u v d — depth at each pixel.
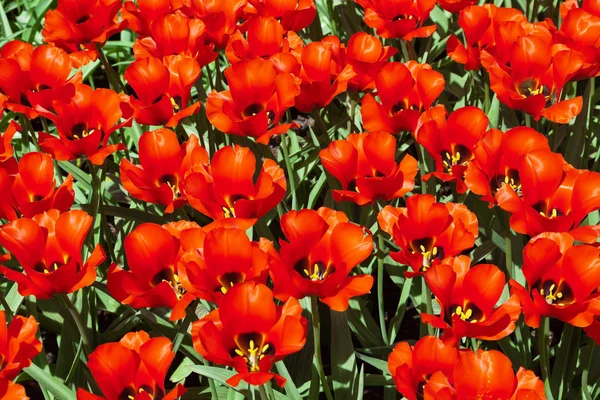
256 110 1.81
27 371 1.75
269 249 1.58
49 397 1.81
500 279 1.55
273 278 1.54
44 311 1.92
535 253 1.54
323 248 1.60
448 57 2.29
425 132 1.71
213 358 1.48
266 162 1.68
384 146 1.70
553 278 1.58
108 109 1.82
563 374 1.75
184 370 1.83
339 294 1.57
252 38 1.91
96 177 1.86
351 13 2.34
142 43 1.95
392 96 1.84
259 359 1.55
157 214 1.96
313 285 1.54
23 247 1.62
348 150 1.71
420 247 1.65
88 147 1.77
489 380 1.49
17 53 1.90
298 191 2.07
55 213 1.66
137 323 1.89
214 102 1.81
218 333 1.50
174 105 1.88
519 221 1.61
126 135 2.24
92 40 1.96
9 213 1.72
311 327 1.83
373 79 1.91
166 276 1.64
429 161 1.98
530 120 2.03
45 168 1.72
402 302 1.86
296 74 1.84
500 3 2.32
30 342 1.58
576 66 1.80
